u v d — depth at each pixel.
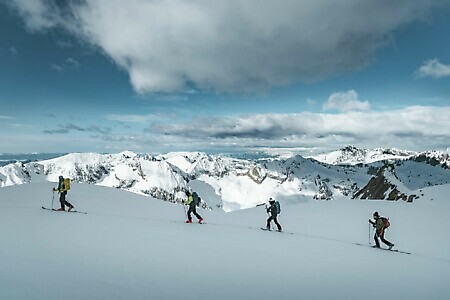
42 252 10.82
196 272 10.12
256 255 13.45
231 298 8.11
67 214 21.53
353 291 9.57
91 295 7.38
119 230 16.66
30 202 26.91
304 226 27.11
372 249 17.66
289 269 11.58
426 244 20.84
